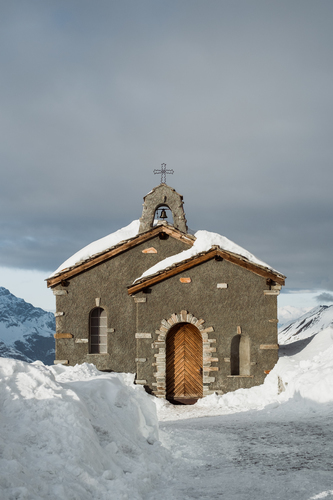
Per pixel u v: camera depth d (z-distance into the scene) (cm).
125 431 850
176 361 1902
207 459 870
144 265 2066
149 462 789
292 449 906
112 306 2038
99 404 866
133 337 2020
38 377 793
